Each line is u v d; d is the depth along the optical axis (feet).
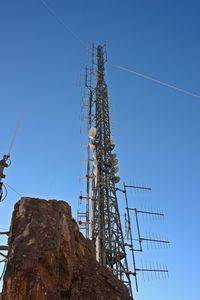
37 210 50.93
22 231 48.03
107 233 109.91
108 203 116.67
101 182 120.88
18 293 41.60
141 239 116.47
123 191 125.90
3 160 56.49
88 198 119.55
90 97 144.36
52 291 43.83
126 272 104.73
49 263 45.57
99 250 102.89
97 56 157.89
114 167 126.93
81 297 46.75
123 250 108.78
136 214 122.83
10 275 43.01
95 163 124.88
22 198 53.01
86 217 115.55
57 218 51.52
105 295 48.78
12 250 45.47
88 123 138.00
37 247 46.19
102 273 53.01
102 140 133.80
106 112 141.18
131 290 101.30
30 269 43.62
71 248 51.08
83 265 51.93
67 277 47.34
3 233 51.06
